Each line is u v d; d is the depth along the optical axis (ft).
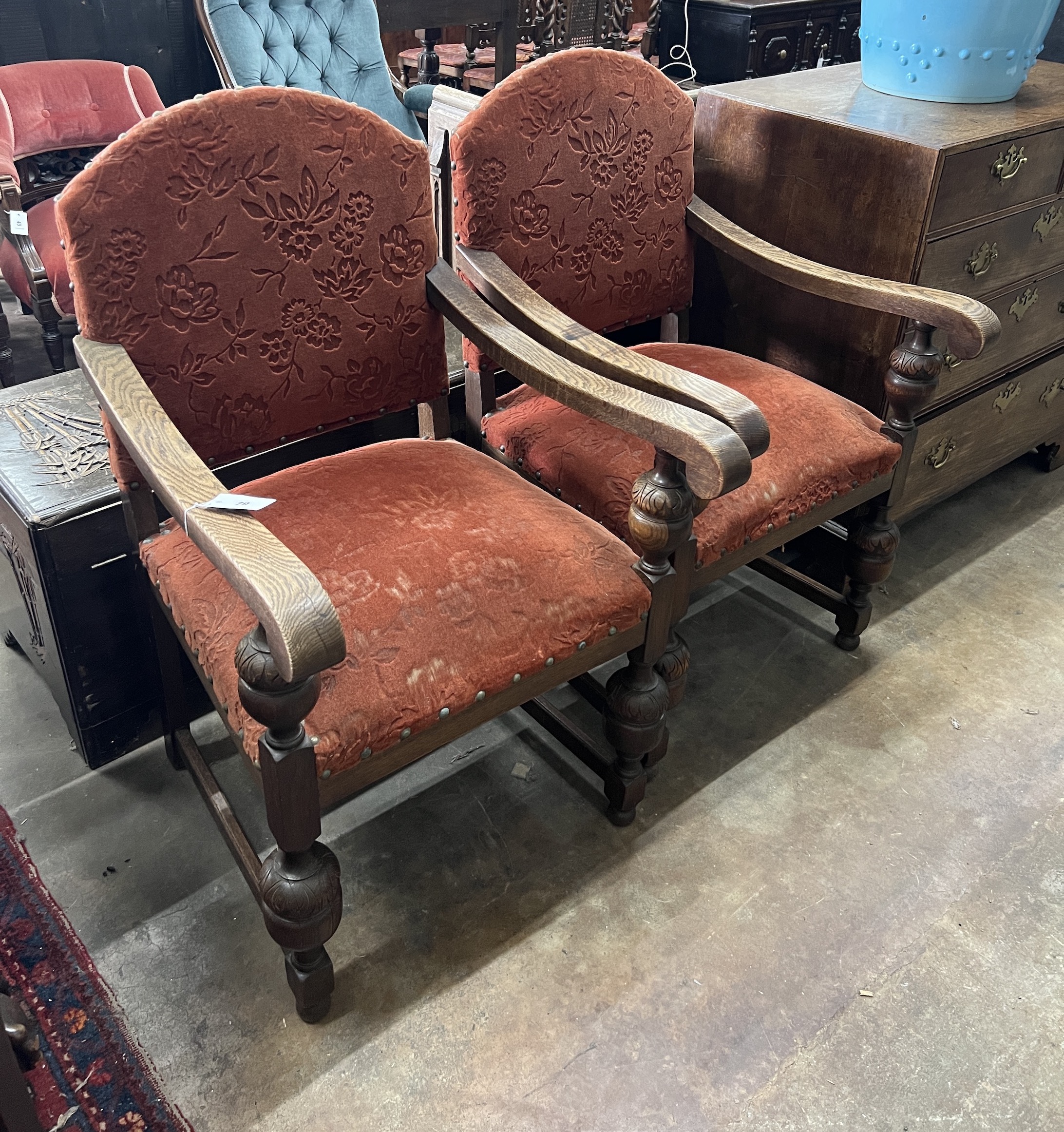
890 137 4.94
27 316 9.22
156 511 4.20
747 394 4.94
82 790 4.91
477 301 4.29
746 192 5.76
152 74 8.87
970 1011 4.05
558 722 4.95
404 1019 3.96
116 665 4.74
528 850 4.69
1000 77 5.48
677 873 4.59
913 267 5.09
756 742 5.32
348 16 8.51
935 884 4.57
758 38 8.73
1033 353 6.43
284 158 3.76
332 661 2.71
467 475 4.25
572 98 4.60
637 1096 3.73
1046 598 6.45
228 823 4.34
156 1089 3.70
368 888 4.49
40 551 4.15
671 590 4.04
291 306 4.00
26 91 7.52
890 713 5.53
